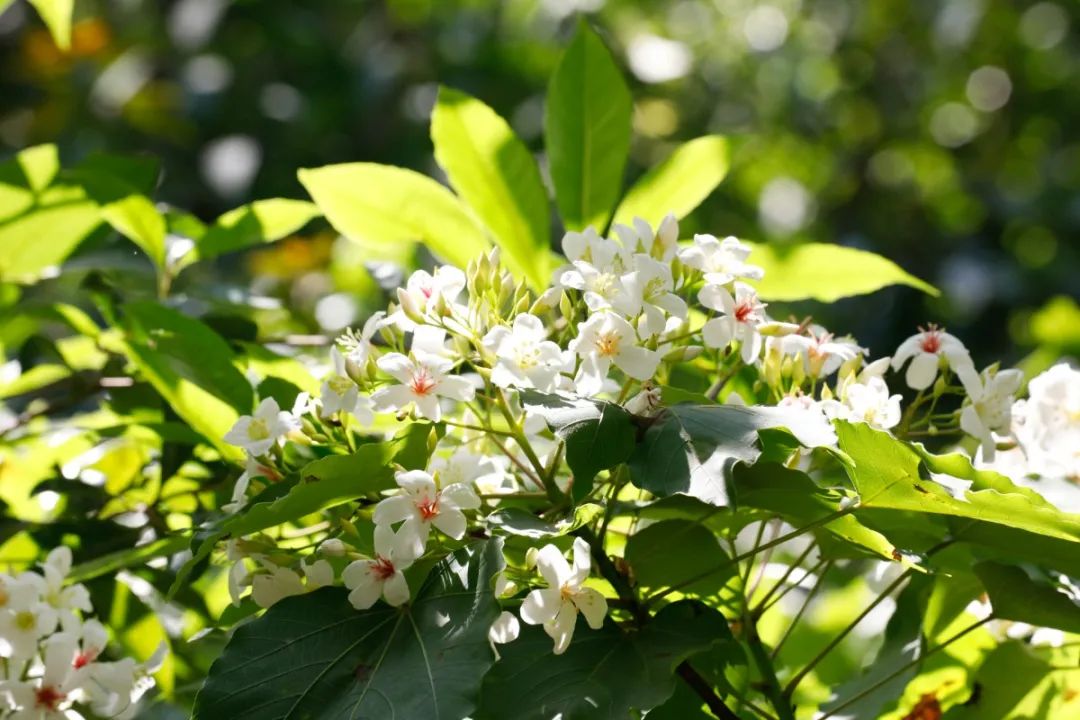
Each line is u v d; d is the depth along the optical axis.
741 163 4.19
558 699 1.17
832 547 1.28
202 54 3.23
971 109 4.48
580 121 1.39
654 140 3.91
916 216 4.21
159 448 1.45
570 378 1.23
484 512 1.23
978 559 1.29
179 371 1.34
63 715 1.25
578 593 1.18
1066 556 1.23
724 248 1.24
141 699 1.39
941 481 1.19
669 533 1.25
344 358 1.22
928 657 1.34
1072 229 3.90
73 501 1.41
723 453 1.15
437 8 3.52
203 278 1.61
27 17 3.29
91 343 1.54
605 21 3.89
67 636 1.25
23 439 1.46
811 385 1.26
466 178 1.37
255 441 1.23
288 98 3.21
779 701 1.27
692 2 4.36
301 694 1.16
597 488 1.23
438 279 1.22
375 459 1.19
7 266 1.49
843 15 4.43
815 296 1.39
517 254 1.37
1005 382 1.26
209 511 1.37
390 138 3.27
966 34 4.27
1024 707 1.34
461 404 1.37
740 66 4.36
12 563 1.39
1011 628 1.34
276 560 1.21
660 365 1.25
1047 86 4.43
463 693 1.14
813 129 4.38
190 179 3.10
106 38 3.29
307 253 2.75
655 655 1.18
